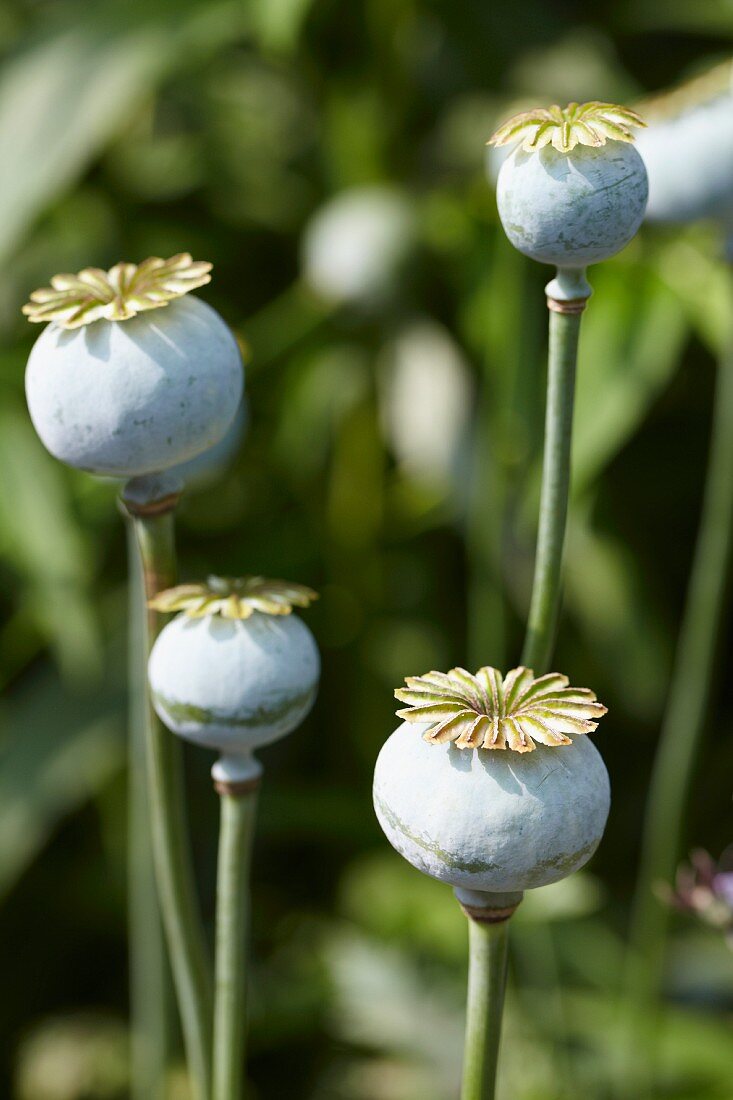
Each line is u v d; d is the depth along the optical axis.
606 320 1.30
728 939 0.86
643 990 1.13
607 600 1.51
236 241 1.75
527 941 1.33
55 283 0.72
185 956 0.78
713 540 0.98
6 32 1.71
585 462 1.27
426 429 1.50
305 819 1.56
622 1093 1.15
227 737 0.73
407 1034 1.39
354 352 1.58
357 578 1.66
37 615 1.47
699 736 1.02
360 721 1.67
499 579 1.29
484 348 1.49
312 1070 1.52
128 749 1.56
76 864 1.70
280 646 0.73
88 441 0.71
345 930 1.51
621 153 0.70
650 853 1.08
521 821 0.66
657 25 1.64
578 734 0.68
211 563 1.69
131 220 1.74
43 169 1.42
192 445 0.72
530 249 0.71
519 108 1.46
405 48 1.56
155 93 1.75
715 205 0.86
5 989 1.63
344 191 1.59
